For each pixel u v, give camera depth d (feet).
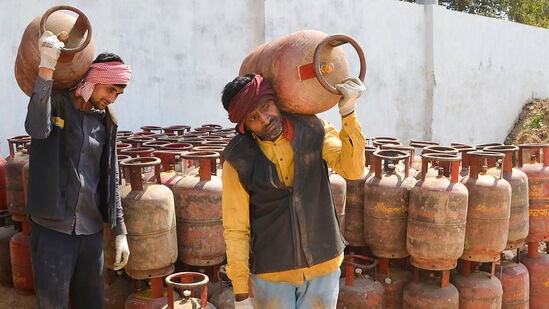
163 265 9.98
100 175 9.48
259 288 7.91
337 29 28.09
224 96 7.25
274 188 7.55
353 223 12.44
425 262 11.46
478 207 11.62
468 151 13.28
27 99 18.83
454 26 33.78
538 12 61.57
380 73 30.42
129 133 17.22
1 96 18.20
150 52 21.77
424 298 11.76
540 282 13.99
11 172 12.46
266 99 7.15
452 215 11.10
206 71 23.56
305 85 7.43
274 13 25.32
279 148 7.56
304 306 7.99
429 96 32.94
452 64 33.88
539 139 36.63
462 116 35.01
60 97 8.94
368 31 29.58
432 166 13.08
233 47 24.35
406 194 11.72
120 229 9.47
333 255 7.80
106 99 9.00
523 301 13.26
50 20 8.59
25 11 18.56
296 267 7.63
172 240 10.11
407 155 11.89
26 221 12.69
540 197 13.48
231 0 24.11
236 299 7.63
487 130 37.11
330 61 7.49
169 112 22.50
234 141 7.63
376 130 30.50
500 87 37.86
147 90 21.76
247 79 7.22
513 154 14.15
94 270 9.55
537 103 40.27
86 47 8.71
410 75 31.99
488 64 36.60
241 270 7.61
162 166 11.75
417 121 32.63
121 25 20.88
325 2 27.43
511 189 12.05
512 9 60.34
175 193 10.55
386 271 12.44
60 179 8.96
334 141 7.78
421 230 11.27
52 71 8.20
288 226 7.58
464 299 12.28
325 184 7.85
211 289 11.14
